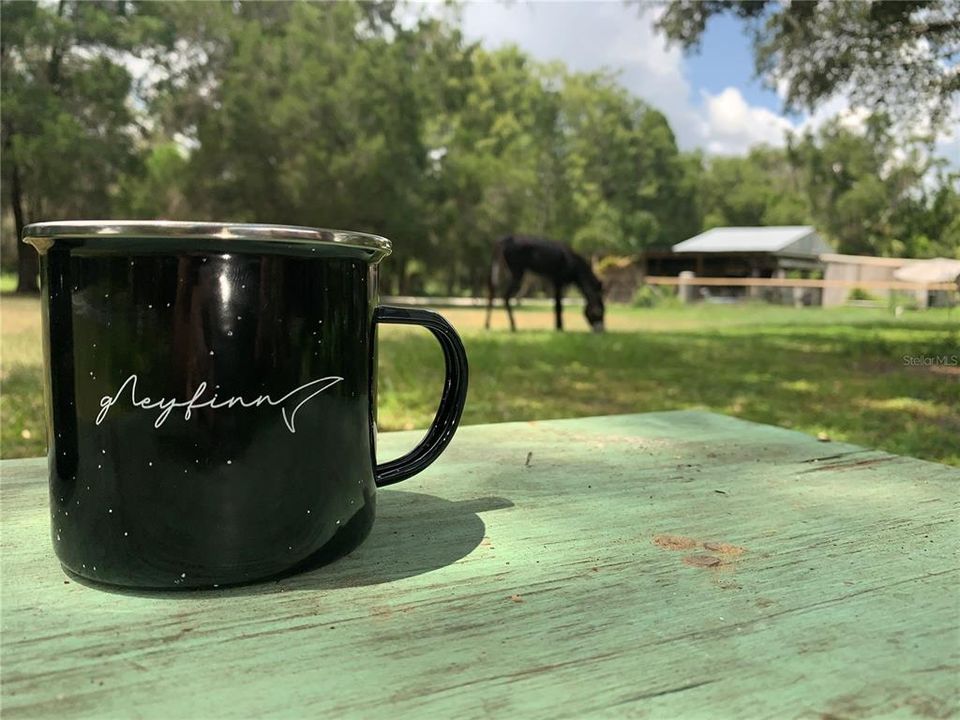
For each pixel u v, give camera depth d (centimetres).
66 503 58
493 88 2784
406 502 85
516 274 961
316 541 60
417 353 606
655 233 3456
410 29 2136
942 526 77
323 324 59
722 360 673
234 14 1878
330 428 60
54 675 46
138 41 1550
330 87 1734
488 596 58
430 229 1956
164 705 43
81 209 1570
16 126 1467
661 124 3597
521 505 84
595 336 905
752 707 43
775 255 2633
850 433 349
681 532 75
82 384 56
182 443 55
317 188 1694
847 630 53
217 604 56
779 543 72
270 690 44
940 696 44
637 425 137
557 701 43
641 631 53
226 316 55
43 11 1422
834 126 1057
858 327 1205
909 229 1395
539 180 3009
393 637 51
